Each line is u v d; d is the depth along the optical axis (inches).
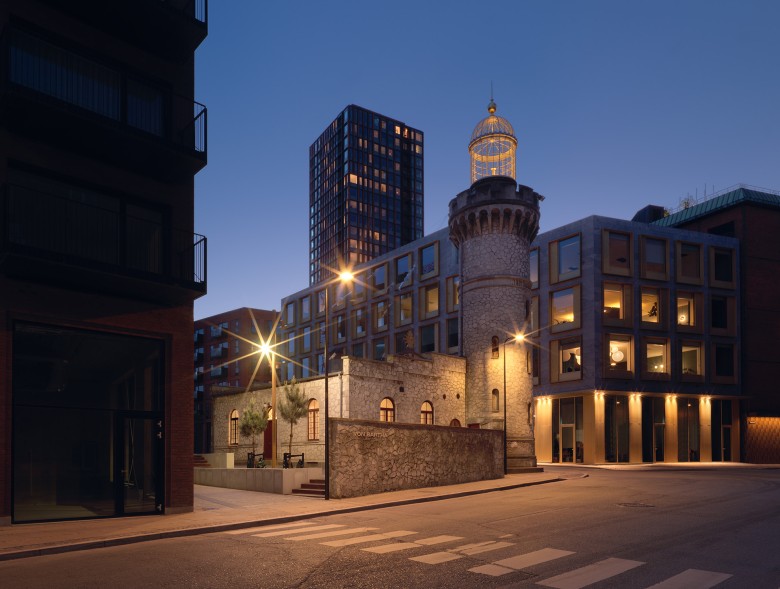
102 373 666.8
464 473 1103.0
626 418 1959.9
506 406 1400.1
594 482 1130.7
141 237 711.7
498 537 525.0
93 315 653.3
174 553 467.5
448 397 1409.9
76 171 661.3
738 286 2162.9
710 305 2112.5
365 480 901.2
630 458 1934.1
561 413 2021.4
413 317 2544.3
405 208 6309.1
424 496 860.6
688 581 370.9
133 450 680.4
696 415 2066.9
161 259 722.8
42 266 591.8
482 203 1470.2
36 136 634.8
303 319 3336.6
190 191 749.9
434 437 1045.2
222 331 4052.7
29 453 607.2
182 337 721.6
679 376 2021.4
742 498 812.0
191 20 709.9
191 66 773.9
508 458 1379.2
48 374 628.7
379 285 2785.4
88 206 634.8
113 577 390.3
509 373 1421.0
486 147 1578.5
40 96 590.9
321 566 416.5
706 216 2317.9
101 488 649.6
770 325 2177.7
